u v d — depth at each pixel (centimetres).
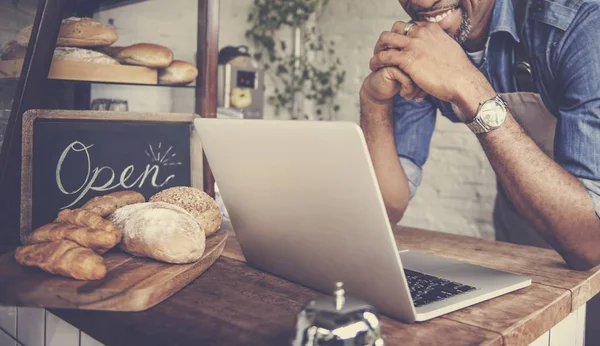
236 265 103
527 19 147
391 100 158
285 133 74
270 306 81
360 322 54
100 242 93
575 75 135
